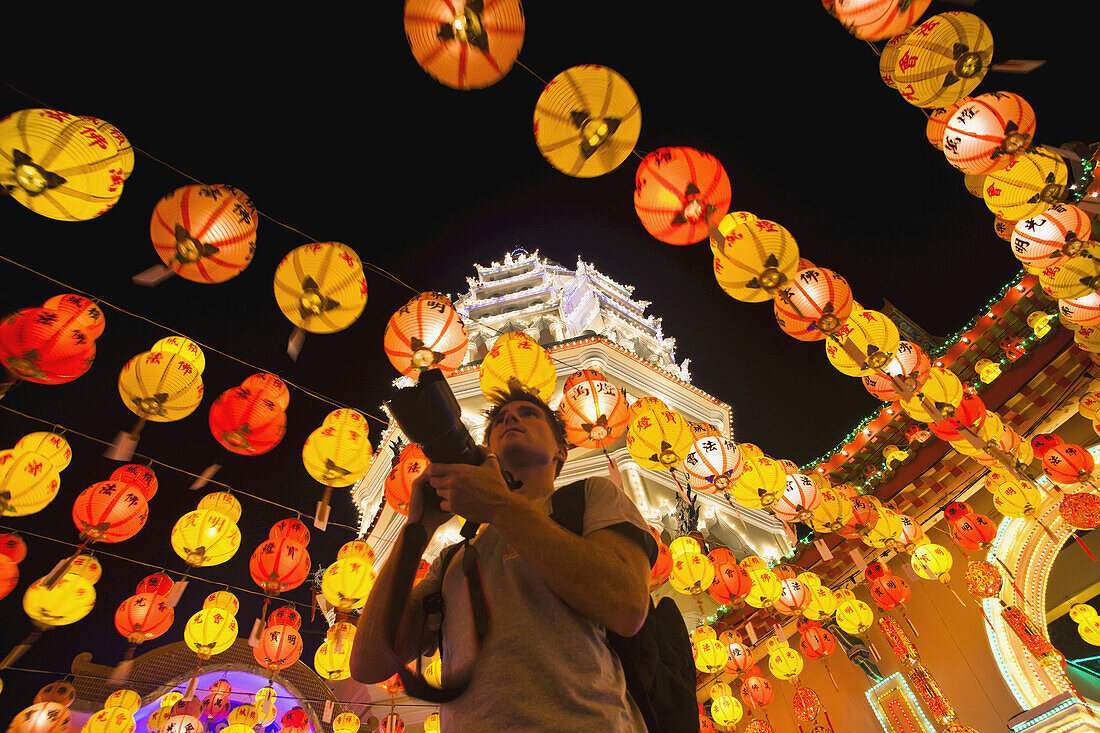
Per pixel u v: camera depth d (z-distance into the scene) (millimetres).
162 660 12414
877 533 8797
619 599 1512
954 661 10125
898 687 10414
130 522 6160
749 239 4883
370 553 7016
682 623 2193
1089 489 9516
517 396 2477
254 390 5523
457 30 3824
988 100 5090
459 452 1751
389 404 1758
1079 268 6230
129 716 8156
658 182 4812
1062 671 9055
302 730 9641
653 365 20766
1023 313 10219
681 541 8281
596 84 4238
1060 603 12156
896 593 9633
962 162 5223
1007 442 8062
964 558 10594
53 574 6027
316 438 5711
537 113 4355
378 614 1882
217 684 9555
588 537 1705
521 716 1443
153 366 5277
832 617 11492
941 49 4691
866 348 5926
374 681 1941
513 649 1558
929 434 11477
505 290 27484
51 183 3980
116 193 4207
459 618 1751
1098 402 8727
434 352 5371
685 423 6887
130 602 7094
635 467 17328
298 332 4996
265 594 7195
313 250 4871
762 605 8898
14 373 4957
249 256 4660
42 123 3945
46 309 5070
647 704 1744
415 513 1820
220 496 6672
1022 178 5609
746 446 7375
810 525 8539
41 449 5812
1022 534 10109
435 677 1738
